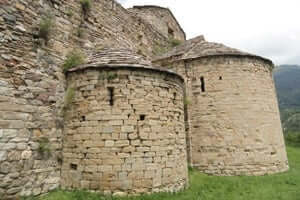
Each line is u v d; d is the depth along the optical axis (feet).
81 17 30.32
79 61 27.40
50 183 23.18
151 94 24.82
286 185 27.96
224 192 25.09
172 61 39.93
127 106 23.62
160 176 23.53
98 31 32.91
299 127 183.32
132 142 22.97
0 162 19.51
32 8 24.07
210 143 34.76
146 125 23.81
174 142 25.68
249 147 34.01
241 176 32.30
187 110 37.04
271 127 36.35
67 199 21.12
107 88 23.98
